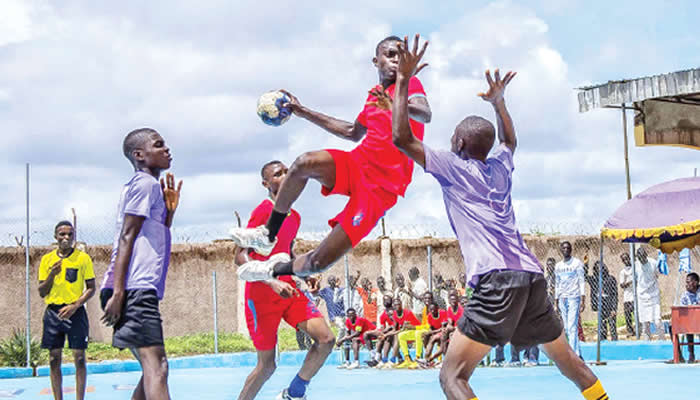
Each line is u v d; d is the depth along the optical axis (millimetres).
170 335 19656
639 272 15664
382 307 16453
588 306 19484
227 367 16484
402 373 13250
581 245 19719
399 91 4699
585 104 14367
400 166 4961
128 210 5145
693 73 12898
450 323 14180
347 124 5324
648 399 8633
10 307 18484
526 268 4816
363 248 19719
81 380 8594
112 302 5047
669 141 15125
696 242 12578
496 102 5363
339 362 16391
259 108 5434
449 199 4961
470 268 4852
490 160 5105
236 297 20156
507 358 15102
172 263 19922
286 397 6891
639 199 12742
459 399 4699
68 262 8609
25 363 15547
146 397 5047
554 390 9922
